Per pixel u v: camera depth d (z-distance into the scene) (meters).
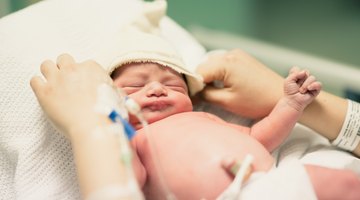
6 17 1.05
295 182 0.67
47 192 0.86
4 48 0.97
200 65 1.05
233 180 0.71
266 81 0.96
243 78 0.96
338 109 0.92
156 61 0.92
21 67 0.95
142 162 0.81
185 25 2.07
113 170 0.59
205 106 1.07
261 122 0.91
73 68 0.75
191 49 1.27
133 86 0.91
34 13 1.06
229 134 0.81
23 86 0.93
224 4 2.10
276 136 0.89
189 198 0.74
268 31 2.09
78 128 0.65
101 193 0.57
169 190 0.72
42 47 1.00
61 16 1.08
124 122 0.66
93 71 0.75
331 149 0.94
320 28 2.06
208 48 2.06
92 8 1.12
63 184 0.88
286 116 0.87
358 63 1.78
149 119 0.88
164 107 0.90
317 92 0.86
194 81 0.98
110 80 0.76
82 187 0.61
